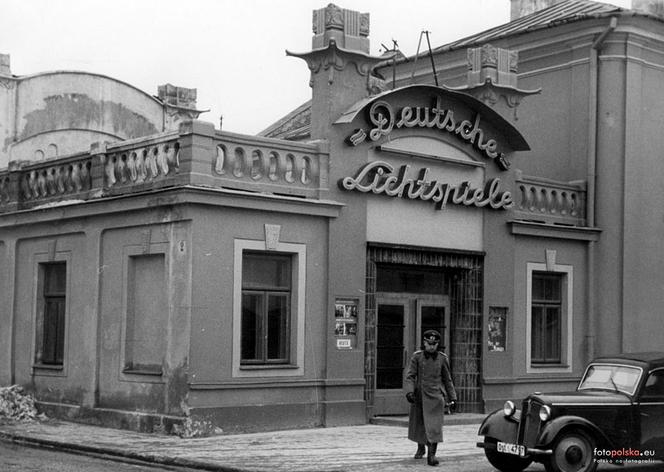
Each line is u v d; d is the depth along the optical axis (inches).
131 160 755.4
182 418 681.0
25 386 843.4
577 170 997.2
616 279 970.1
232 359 703.7
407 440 672.4
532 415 530.0
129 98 1144.8
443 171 847.1
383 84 1015.0
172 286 700.0
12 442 684.7
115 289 756.0
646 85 1004.6
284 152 745.0
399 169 810.2
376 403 807.7
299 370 741.3
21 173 876.0
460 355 863.7
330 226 763.4
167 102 1195.3
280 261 746.2
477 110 867.4
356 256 780.0
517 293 903.7
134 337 744.3
